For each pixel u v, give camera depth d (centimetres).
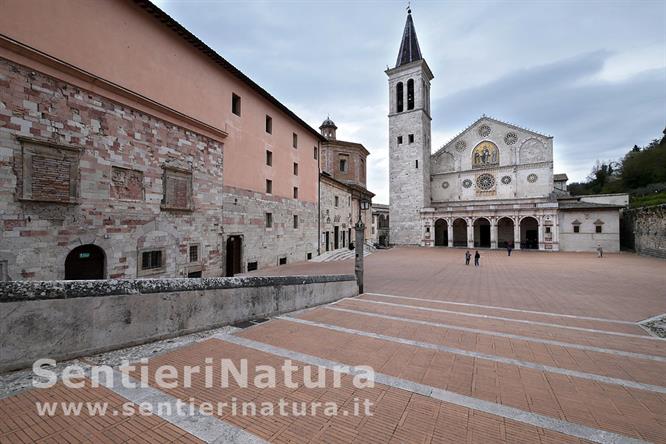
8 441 331
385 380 502
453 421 391
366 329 797
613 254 3853
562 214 4344
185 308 690
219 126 1836
